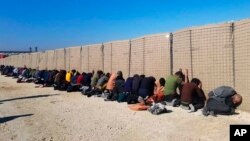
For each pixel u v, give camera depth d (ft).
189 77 48.14
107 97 53.52
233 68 40.81
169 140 29.12
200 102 40.96
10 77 127.34
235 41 40.50
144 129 33.24
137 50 62.59
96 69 80.64
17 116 42.75
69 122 37.99
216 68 43.21
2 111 47.09
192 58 47.50
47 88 78.23
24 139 31.24
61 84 72.69
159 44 55.88
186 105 41.52
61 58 106.83
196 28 46.65
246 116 36.42
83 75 68.39
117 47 70.28
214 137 29.19
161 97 45.42
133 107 44.11
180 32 50.44
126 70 66.69
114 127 34.65
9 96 65.21
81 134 32.42
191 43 47.70
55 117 41.24
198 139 28.94
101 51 77.77
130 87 50.26
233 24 40.88
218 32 42.93
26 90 75.20
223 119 35.35
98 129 34.12
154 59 57.26
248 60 38.37
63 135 32.30
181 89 44.96
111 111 43.65
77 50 92.94
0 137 32.24
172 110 41.75
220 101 37.19
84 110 45.29
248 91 38.47
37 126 36.58
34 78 96.99
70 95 62.54
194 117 37.11
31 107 49.85
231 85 41.06
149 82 47.21
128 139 30.09
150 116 39.22
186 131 31.68
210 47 44.19
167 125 34.35
